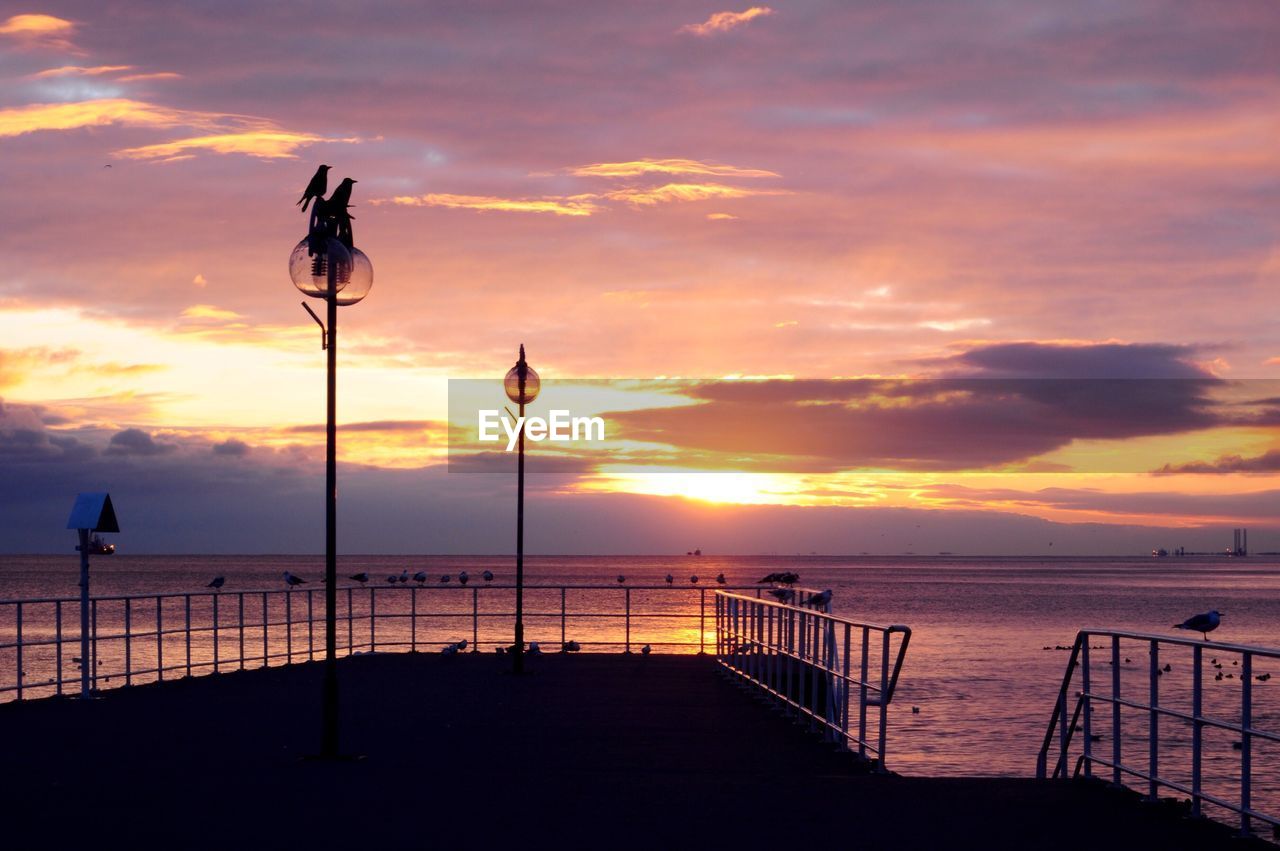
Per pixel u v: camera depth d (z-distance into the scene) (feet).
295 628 204.23
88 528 59.31
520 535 74.95
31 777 37.63
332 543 42.24
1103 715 121.08
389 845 28.12
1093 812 32.68
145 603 313.53
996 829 30.30
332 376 42.34
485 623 231.09
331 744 41.73
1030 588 557.33
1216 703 133.69
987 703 128.88
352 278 42.60
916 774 85.97
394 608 309.22
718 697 61.77
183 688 65.10
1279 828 30.66
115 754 42.47
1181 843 28.86
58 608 59.16
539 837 29.14
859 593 481.46
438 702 59.26
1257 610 362.33
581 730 49.70
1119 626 274.36
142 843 28.27
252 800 33.83
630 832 29.73
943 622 286.05
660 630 214.48
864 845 28.50
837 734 46.50
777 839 29.04
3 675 127.13
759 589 78.95
